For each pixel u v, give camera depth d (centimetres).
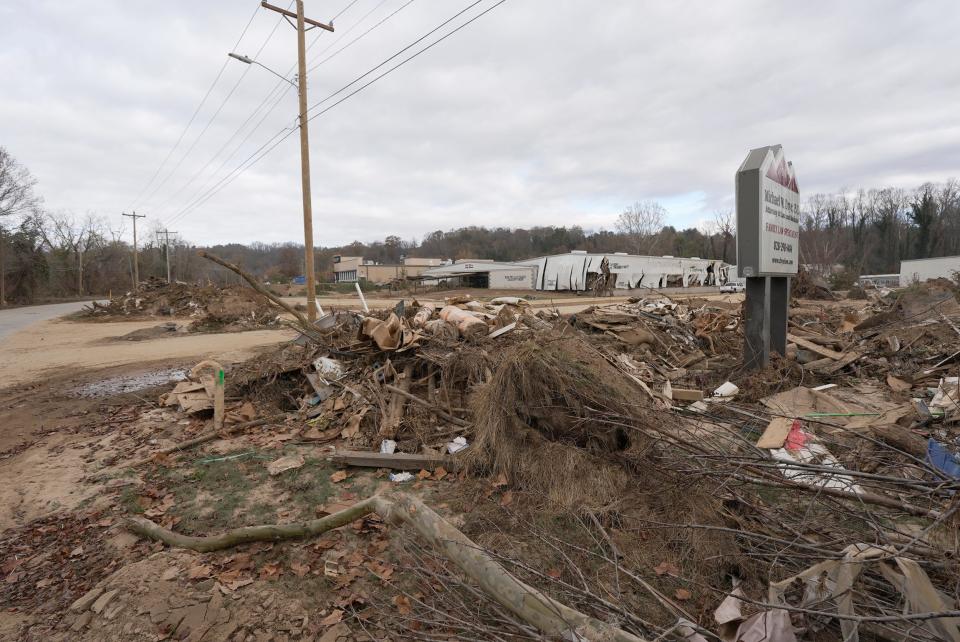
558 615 220
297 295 5144
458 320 759
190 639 272
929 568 245
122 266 7562
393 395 595
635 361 819
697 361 936
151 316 2888
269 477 489
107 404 824
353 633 271
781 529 308
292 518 407
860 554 238
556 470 399
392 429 550
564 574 305
